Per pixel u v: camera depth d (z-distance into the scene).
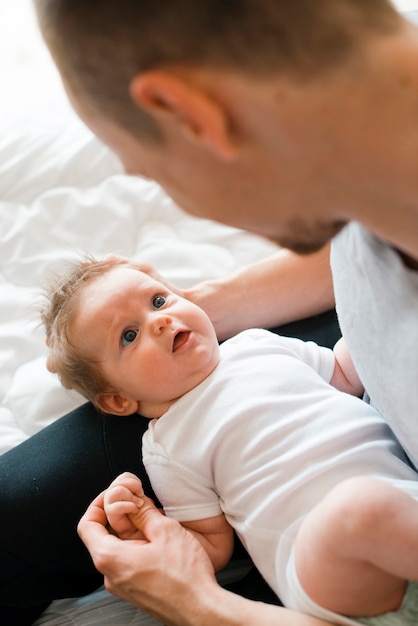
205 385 0.97
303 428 0.89
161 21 0.44
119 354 0.98
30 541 0.92
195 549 0.86
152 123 0.48
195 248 1.28
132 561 0.84
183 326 0.98
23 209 1.33
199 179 0.51
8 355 1.18
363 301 0.68
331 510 0.70
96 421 1.00
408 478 0.85
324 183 0.50
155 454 0.94
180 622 0.81
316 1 0.45
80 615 0.97
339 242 0.70
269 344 1.01
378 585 0.73
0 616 0.95
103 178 1.37
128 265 1.06
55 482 0.94
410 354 0.64
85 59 0.47
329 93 0.46
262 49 0.44
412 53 0.47
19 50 1.96
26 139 1.39
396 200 0.51
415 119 0.47
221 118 0.45
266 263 1.12
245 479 0.89
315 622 0.77
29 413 1.11
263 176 0.50
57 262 1.26
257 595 0.93
